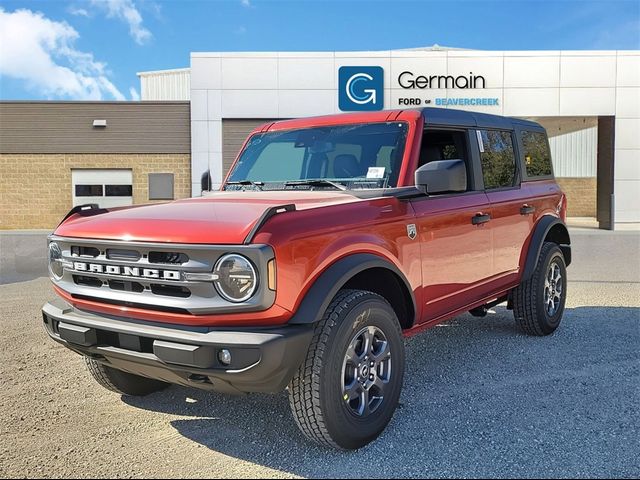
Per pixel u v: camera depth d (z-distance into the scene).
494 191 5.08
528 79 21.73
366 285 3.83
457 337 5.99
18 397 4.39
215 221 3.16
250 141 5.04
